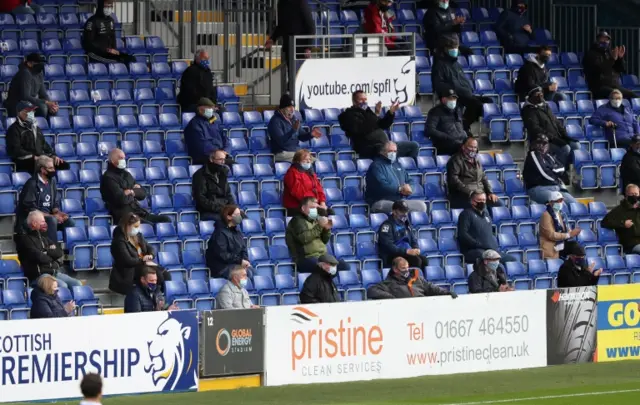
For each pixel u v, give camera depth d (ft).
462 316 185.16
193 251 203.82
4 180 207.31
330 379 176.55
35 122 209.97
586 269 202.28
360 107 236.43
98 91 239.09
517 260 221.05
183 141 230.68
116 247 186.80
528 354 190.60
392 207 212.64
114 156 203.21
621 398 167.12
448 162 228.84
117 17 274.16
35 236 184.24
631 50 296.10
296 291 200.44
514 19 283.79
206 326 168.45
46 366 157.69
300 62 244.01
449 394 168.66
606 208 242.58
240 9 260.62
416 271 188.44
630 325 198.80
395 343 180.55
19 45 249.34
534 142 239.30
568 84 279.69
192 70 237.86
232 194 216.95
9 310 182.29
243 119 242.58
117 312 192.75
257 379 173.06
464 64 274.77
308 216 203.51
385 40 263.70
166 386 165.89
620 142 260.21
